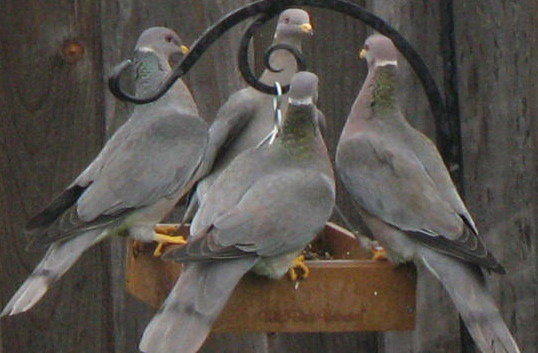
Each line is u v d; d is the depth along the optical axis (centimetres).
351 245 1241
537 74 1294
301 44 1336
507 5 1297
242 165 1158
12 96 1314
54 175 1319
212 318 1091
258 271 1131
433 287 1312
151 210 1244
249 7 1180
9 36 1314
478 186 1304
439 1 1320
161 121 1278
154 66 1297
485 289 1144
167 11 1326
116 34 1321
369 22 1207
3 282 1317
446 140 1252
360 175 1195
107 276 1323
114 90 1171
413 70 1305
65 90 1319
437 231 1155
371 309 1141
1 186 1315
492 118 1301
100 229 1227
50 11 1316
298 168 1155
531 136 1295
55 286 1321
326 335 1336
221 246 1105
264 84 1201
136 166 1246
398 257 1167
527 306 1297
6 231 1316
